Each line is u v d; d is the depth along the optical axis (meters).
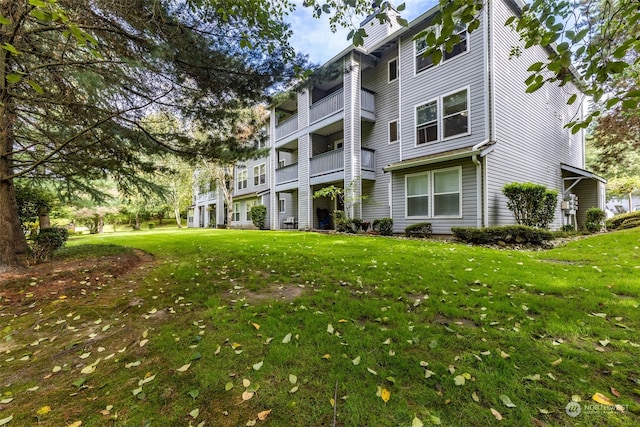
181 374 1.94
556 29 2.01
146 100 5.22
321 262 5.08
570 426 1.41
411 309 2.89
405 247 6.50
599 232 9.77
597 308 2.73
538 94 10.22
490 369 1.86
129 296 3.71
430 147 9.47
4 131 4.82
